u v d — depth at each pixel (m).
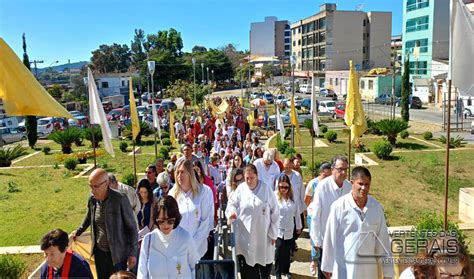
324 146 23.31
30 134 26.33
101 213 5.04
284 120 34.78
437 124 32.38
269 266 5.99
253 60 100.31
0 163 19.67
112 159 21.19
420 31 54.22
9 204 12.38
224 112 30.59
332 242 4.58
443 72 49.22
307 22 85.00
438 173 15.46
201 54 95.94
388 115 40.50
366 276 4.29
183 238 4.25
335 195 5.54
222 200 8.61
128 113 42.56
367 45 77.25
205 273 4.04
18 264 6.62
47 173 17.38
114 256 5.01
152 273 4.15
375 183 14.09
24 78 3.72
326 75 75.00
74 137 23.48
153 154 22.69
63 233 4.11
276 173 7.98
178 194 5.38
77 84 70.94
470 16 5.67
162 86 81.06
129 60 115.00
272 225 5.92
